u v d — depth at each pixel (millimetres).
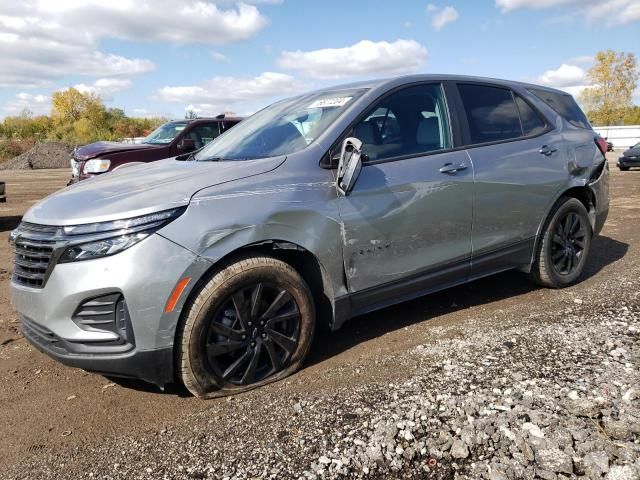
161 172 3447
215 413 2822
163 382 2844
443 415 2621
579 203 4652
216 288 2846
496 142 4117
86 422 2832
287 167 3199
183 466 2389
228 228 2875
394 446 2408
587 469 2182
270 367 3154
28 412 2961
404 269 3586
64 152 35344
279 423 2674
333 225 3225
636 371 2949
